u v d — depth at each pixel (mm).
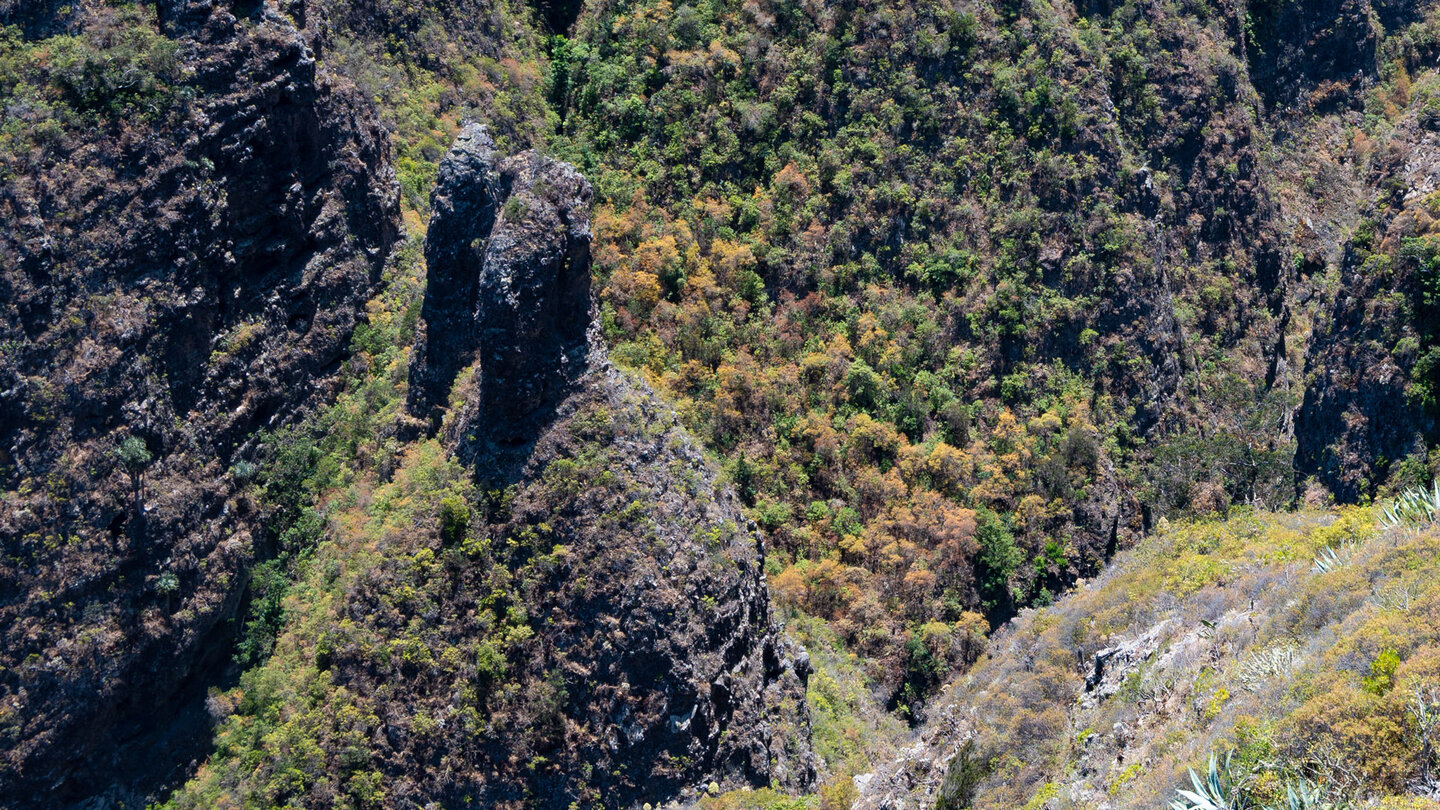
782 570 74500
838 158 90500
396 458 67375
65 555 56688
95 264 60438
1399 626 34281
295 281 71062
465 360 67938
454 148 66938
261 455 67625
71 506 57188
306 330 71500
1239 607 46562
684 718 57406
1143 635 49656
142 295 62031
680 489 62875
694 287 85000
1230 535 60938
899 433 81625
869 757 62938
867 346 84250
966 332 86312
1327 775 30047
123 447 58688
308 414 70750
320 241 72438
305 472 68375
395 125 83250
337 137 74062
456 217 66750
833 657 69938
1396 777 29406
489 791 56688
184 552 61125
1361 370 73375
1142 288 88812
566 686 57906
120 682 58219
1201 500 79938
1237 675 39719
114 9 65375
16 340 56906
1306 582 43062
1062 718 49188
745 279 85875
